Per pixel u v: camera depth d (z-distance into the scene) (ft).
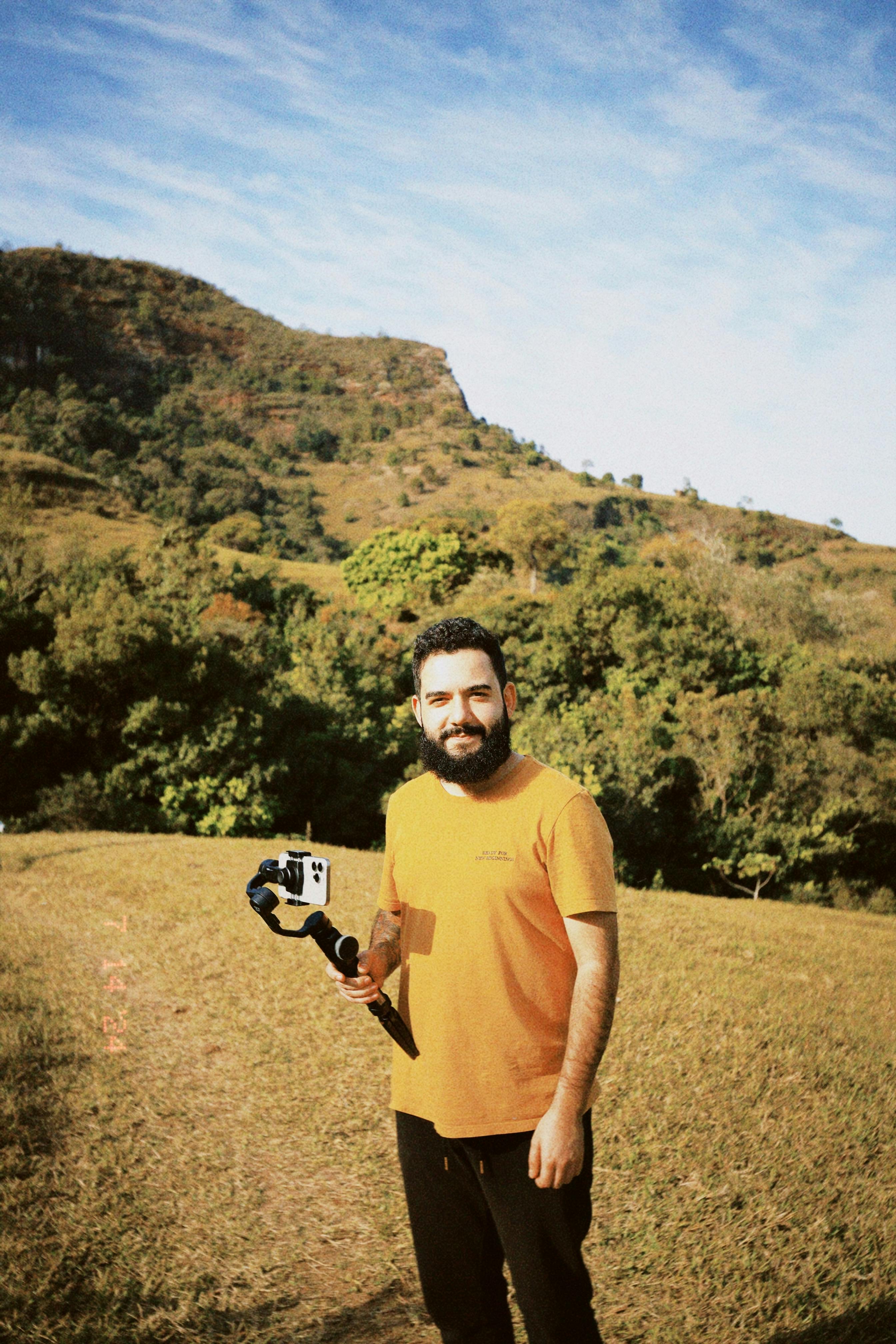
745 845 74.84
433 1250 6.30
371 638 136.87
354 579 226.17
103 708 69.26
